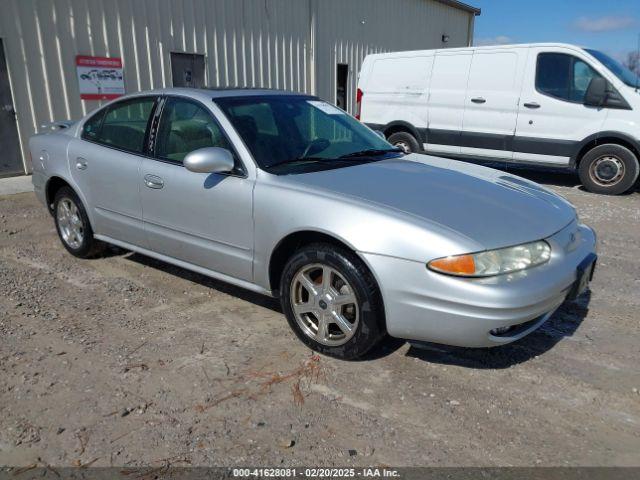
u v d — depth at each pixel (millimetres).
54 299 4324
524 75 8734
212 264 3977
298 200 3400
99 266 5066
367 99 10516
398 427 2803
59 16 8688
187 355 3479
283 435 2730
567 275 3229
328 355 3453
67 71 8930
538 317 3273
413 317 3061
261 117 4070
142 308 4168
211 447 2645
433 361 3436
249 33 12023
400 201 3287
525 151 8922
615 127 8086
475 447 2658
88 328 3836
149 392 3078
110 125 4707
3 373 3258
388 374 3283
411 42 17859
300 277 3469
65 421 2826
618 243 5910
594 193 8484
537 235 3193
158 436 2717
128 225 4516
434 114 9719
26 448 2633
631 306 4273
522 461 2566
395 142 10320
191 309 4152
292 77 13406
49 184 5234
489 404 2998
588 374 3301
